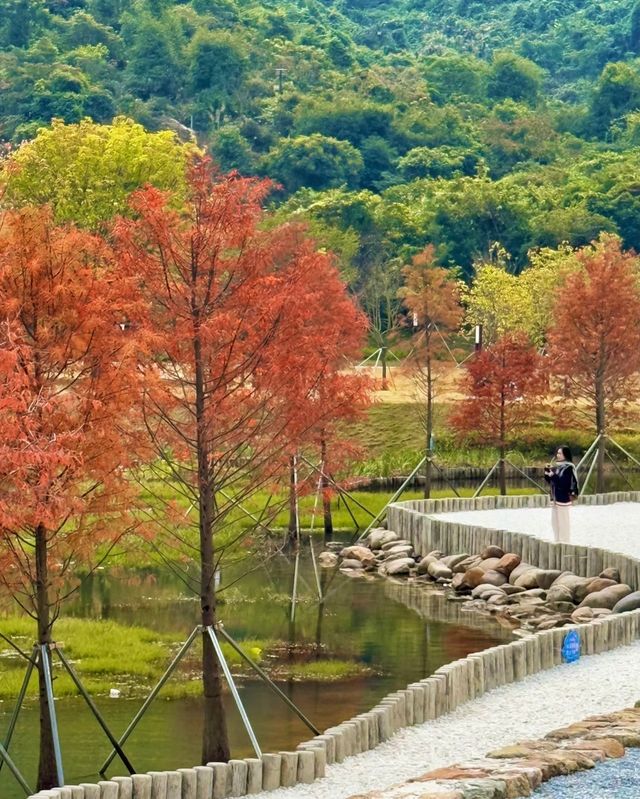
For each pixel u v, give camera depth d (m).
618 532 43.34
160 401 22.59
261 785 18.81
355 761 19.88
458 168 186.88
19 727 25.16
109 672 29.42
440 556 44.69
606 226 142.88
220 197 23.22
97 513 22.22
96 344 21.91
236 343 23.20
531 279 99.06
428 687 22.11
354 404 27.48
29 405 20.56
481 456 69.31
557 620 35.06
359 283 113.38
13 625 33.16
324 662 30.58
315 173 179.62
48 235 22.05
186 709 26.48
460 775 15.42
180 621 35.28
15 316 21.47
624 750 17.14
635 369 57.62
